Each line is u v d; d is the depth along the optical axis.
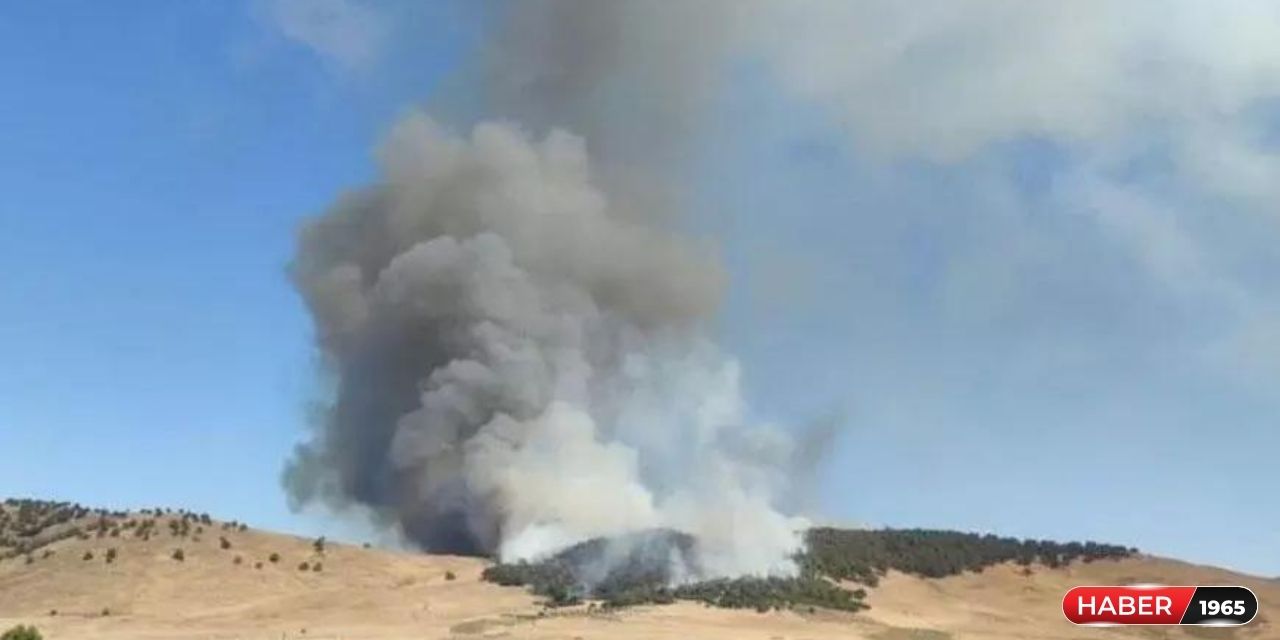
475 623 133.12
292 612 145.12
